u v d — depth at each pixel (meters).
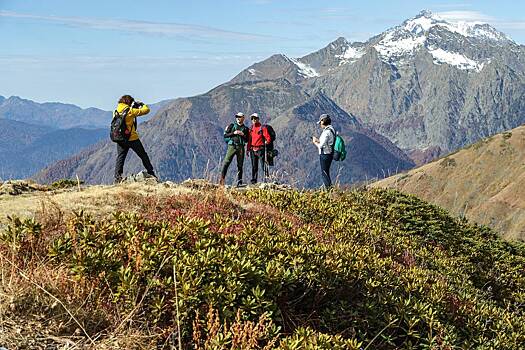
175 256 4.88
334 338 4.65
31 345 3.80
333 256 6.51
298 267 5.67
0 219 6.78
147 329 4.32
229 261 5.03
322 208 10.67
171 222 7.12
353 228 9.76
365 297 6.05
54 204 6.81
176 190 9.38
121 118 11.81
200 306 4.60
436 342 5.76
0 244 5.28
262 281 5.01
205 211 8.13
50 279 4.56
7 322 3.97
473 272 11.51
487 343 6.61
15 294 4.23
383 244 9.98
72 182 11.67
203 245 5.32
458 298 7.85
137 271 4.67
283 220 8.49
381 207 13.63
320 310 5.64
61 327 4.10
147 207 7.99
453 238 13.56
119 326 4.16
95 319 4.32
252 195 10.92
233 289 4.68
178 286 4.55
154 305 4.47
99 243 5.04
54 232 6.00
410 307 5.96
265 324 4.62
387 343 5.50
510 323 7.56
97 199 8.03
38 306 4.26
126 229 5.54
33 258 4.87
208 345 4.17
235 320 4.43
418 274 7.90
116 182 11.13
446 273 10.03
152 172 12.43
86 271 4.62
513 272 12.73
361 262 6.54
